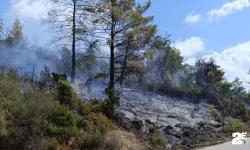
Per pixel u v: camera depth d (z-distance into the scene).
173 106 25.97
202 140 19.17
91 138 13.66
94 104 17.42
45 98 13.29
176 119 21.64
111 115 17.38
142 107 22.42
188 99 32.66
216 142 19.28
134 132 16.84
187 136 19.27
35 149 11.76
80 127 14.55
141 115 20.06
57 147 12.59
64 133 13.34
